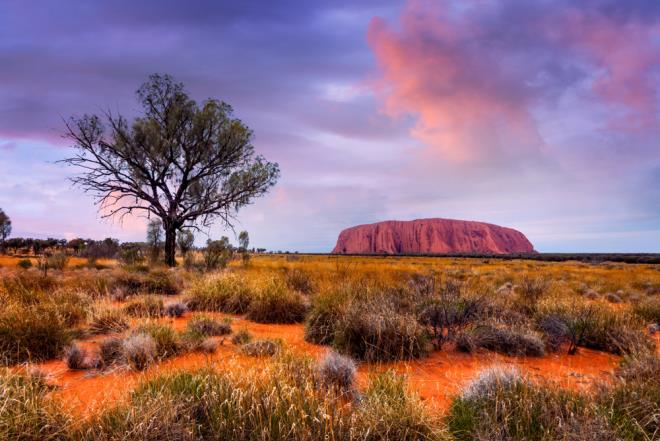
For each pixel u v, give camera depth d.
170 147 23.91
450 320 7.27
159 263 21.23
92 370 4.92
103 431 2.79
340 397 3.70
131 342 5.21
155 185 24.00
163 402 3.00
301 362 4.35
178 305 8.95
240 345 6.22
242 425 2.86
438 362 5.70
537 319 8.25
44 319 6.00
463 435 3.14
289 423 2.87
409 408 3.19
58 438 2.82
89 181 22.70
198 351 5.82
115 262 26.38
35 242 49.44
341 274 11.98
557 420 3.12
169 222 24.36
